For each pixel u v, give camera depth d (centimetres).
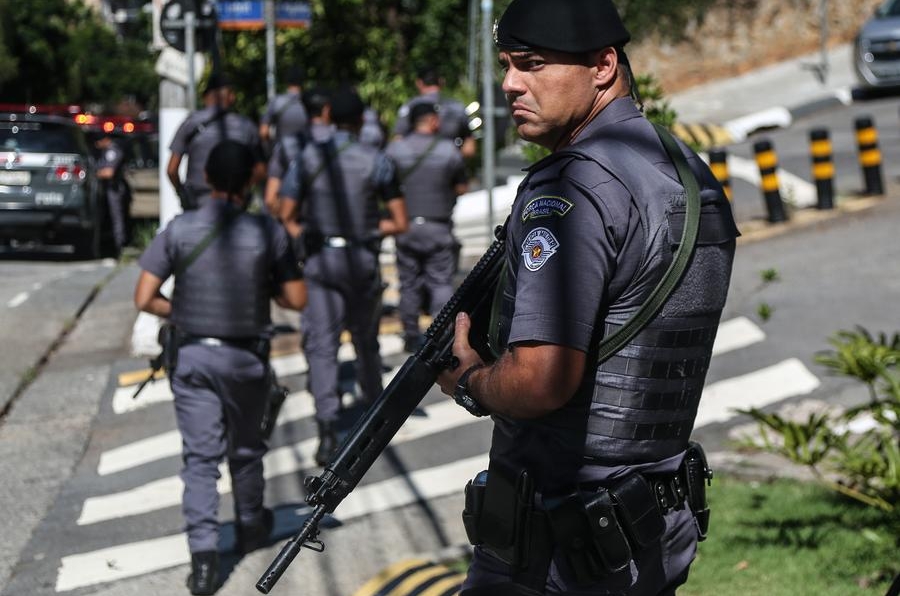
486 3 1096
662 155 261
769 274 765
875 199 1418
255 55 1828
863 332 530
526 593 264
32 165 1446
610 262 245
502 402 251
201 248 512
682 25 2759
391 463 695
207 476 516
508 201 1498
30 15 3834
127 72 4309
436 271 882
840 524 557
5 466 705
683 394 260
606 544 254
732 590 482
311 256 686
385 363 907
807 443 504
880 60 2266
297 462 700
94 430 775
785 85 2594
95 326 1055
